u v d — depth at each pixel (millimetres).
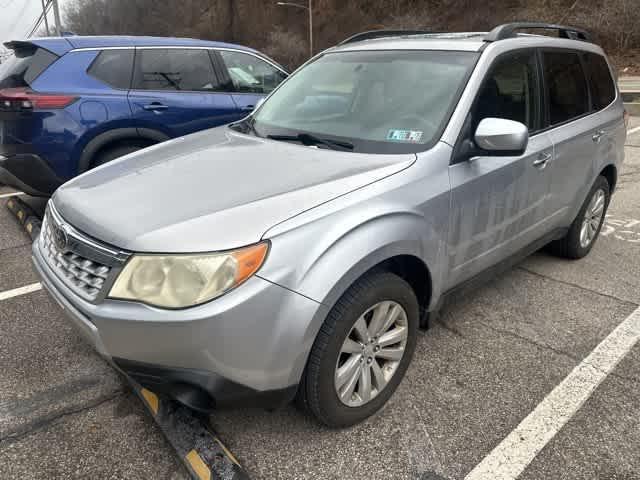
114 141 4973
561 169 3469
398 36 3559
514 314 3432
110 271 1967
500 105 2926
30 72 4629
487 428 2420
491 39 2979
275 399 2066
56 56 4711
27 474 2156
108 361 2070
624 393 2656
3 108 4441
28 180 4605
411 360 2803
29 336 3133
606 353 3000
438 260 2562
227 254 1886
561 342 3113
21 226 5059
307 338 2014
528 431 2398
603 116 4000
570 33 3924
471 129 2691
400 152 2566
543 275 4012
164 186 2352
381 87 2955
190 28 64875
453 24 39625
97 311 1941
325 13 51406
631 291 3754
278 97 3461
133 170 2639
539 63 3314
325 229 2062
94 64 4840
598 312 3461
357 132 2781
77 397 2613
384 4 46969
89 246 2078
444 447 2309
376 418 2477
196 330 1839
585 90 3865
